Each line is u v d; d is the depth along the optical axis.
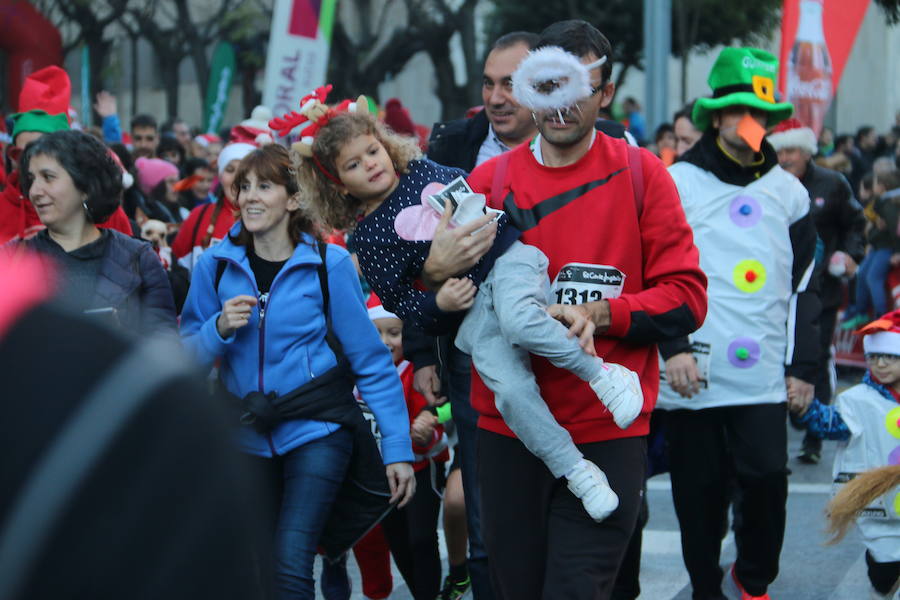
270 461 7.77
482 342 6.43
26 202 10.00
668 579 10.84
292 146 6.79
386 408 8.03
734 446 9.23
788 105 9.28
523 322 6.16
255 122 14.69
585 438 6.47
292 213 7.83
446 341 8.09
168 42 47.03
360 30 44.38
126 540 1.50
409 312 6.64
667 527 12.71
